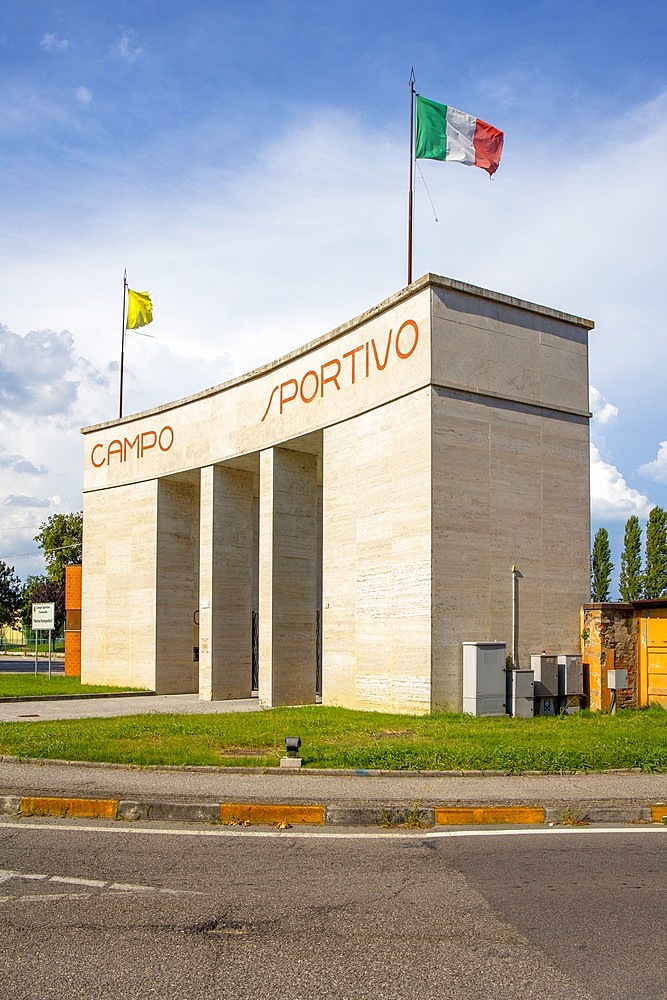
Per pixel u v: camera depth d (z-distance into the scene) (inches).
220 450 1046.4
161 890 252.5
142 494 1179.3
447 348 746.8
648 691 770.8
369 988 185.2
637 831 335.3
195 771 426.0
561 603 789.2
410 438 754.8
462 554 735.7
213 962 199.0
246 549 1078.4
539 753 450.6
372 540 797.9
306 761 432.5
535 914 233.0
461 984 187.6
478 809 351.9
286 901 243.0
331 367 876.6
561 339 825.5
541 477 793.6
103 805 361.4
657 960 201.5
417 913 233.3
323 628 862.5
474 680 706.2
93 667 1227.2
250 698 1050.1
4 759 455.2
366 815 346.6
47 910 234.5
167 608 1144.2
